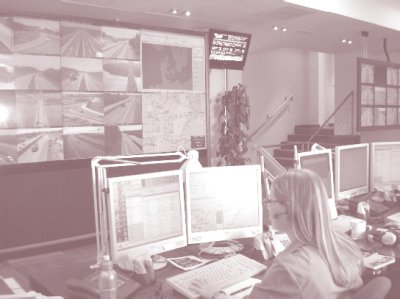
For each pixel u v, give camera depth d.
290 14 5.92
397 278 2.62
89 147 5.17
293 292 1.33
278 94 10.32
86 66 5.10
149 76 5.70
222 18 6.19
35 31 4.71
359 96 6.85
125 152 5.49
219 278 1.87
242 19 6.25
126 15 5.99
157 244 2.09
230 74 7.52
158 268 2.08
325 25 6.58
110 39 5.29
